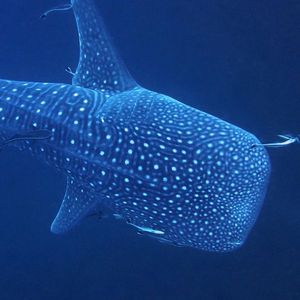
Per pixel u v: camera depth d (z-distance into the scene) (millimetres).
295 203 7797
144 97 4961
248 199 4438
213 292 8656
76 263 9906
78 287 9805
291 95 7773
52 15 9789
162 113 4746
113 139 4656
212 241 4434
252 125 7922
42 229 10367
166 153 4496
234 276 8508
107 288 9539
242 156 4508
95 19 5312
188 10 8586
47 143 4969
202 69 8383
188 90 8391
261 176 4500
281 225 7980
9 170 10258
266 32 8000
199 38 8461
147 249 9203
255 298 8336
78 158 4785
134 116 4730
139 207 4605
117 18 9047
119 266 9461
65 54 9773
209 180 4418
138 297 9219
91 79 5480
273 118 7824
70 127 4852
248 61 8102
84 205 5070
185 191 4434
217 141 4555
